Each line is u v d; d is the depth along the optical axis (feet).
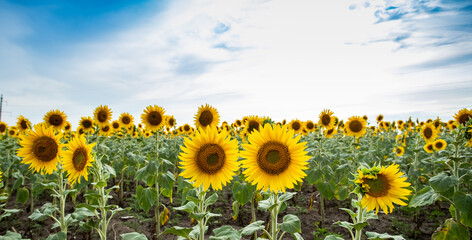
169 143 37.93
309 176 25.08
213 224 25.26
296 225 12.01
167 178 20.90
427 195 15.97
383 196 12.34
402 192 12.21
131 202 31.37
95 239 21.99
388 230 24.17
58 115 31.30
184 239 13.52
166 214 22.04
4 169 27.37
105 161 28.99
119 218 26.37
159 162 22.06
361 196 13.42
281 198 13.34
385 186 12.40
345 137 44.29
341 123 34.94
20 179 24.26
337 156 30.99
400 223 24.70
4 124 38.86
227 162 12.57
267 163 12.32
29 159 17.07
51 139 17.04
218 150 12.62
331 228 24.57
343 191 25.81
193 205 13.84
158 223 21.91
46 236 22.85
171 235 23.15
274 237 12.94
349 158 27.81
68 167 15.43
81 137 15.19
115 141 39.78
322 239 22.07
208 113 23.99
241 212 25.73
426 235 23.32
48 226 24.56
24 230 23.85
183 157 12.65
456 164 17.80
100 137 34.65
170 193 21.84
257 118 24.12
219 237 11.65
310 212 28.76
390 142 48.93
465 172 18.43
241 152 12.60
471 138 17.63
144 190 20.92
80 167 14.89
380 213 28.14
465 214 14.57
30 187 28.50
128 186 37.14
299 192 36.27
